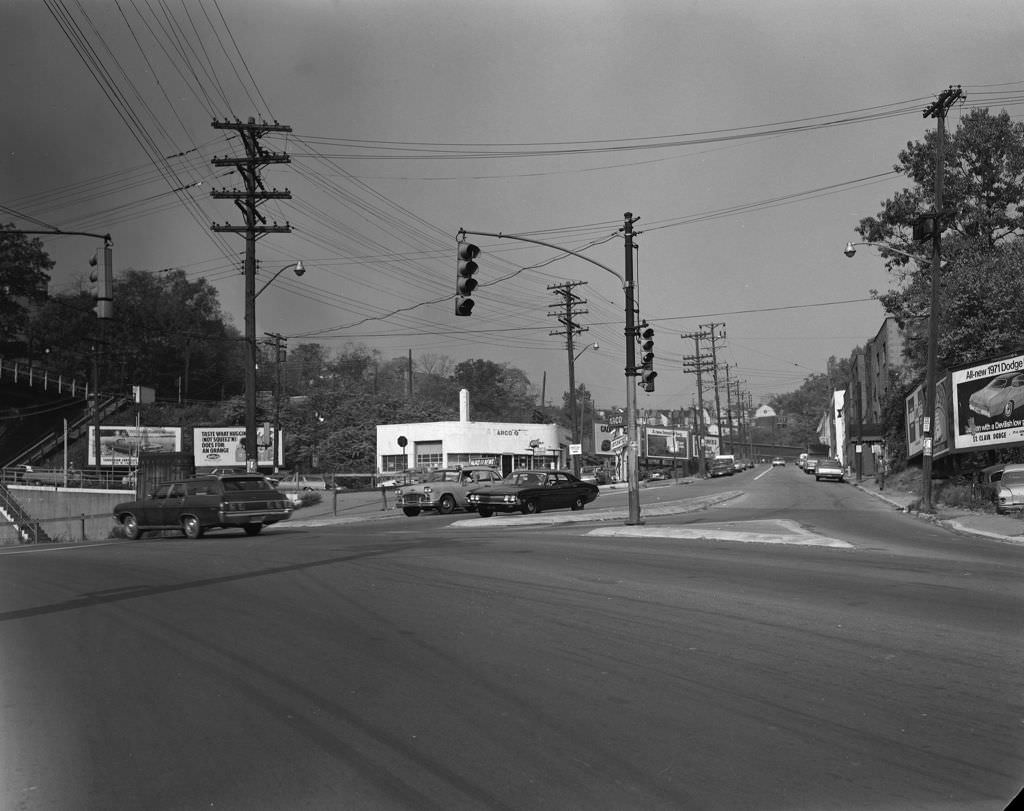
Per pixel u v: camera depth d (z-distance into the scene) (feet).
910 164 144.15
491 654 24.56
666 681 21.49
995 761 15.96
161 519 76.89
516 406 396.78
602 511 96.48
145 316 282.15
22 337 269.64
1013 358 93.66
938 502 98.17
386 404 253.65
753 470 352.69
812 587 35.65
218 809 14.35
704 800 14.30
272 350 353.72
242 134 102.01
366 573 41.63
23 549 68.39
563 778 15.35
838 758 16.15
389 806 14.29
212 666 23.88
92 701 20.79
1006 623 27.94
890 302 143.13
